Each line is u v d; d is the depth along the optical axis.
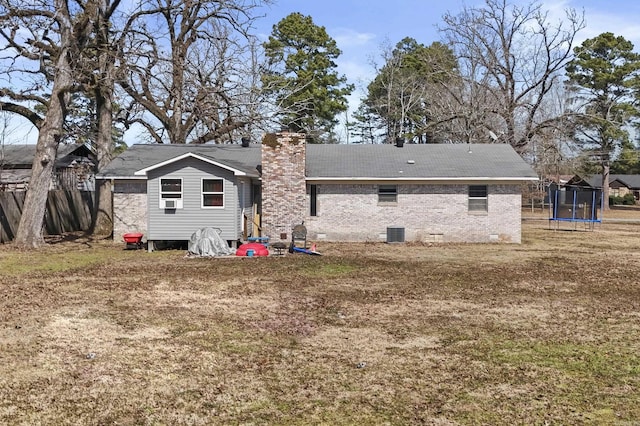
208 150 26.89
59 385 6.59
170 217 20.50
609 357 7.74
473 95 38.19
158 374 6.99
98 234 26.62
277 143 23.33
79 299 11.53
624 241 25.33
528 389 6.52
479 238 24.02
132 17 23.88
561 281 14.19
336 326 9.41
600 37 54.50
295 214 23.30
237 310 10.61
